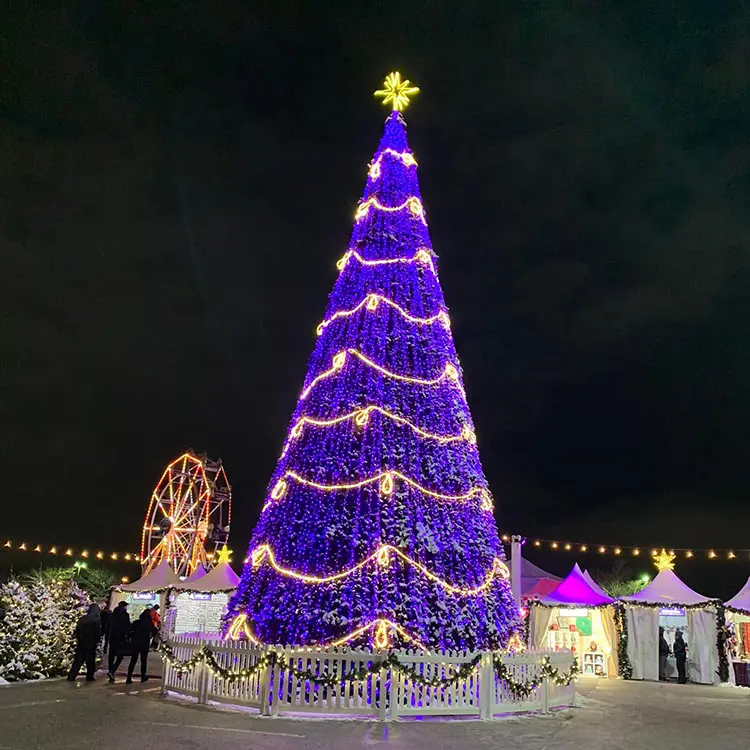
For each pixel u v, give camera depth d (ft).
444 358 45.47
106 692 39.42
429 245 50.67
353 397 42.60
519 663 37.40
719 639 68.64
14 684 43.01
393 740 27.04
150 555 113.60
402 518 38.88
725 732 33.12
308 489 41.01
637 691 55.62
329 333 46.50
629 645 71.61
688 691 57.16
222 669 34.35
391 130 54.60
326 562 38.11
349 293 47.09
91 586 125.18
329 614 36.29
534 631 76.54
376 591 36.63
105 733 26.55
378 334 44.62
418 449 41.37
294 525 40.29
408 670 32.40
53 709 32.35
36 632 47.14
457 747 26.37
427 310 46.78
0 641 45.37
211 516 120.67
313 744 25.75
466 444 44.37
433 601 37.47
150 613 45.75
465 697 34.17
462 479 42.01
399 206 50.42
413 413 42.42
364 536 38.45
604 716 37.40
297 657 33.12
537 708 37.76
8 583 48.60
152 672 55.16
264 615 38.14
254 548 41.73
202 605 91.25
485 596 39.83
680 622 76.48
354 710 32.22
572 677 42.39
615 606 73.41
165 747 24.27
